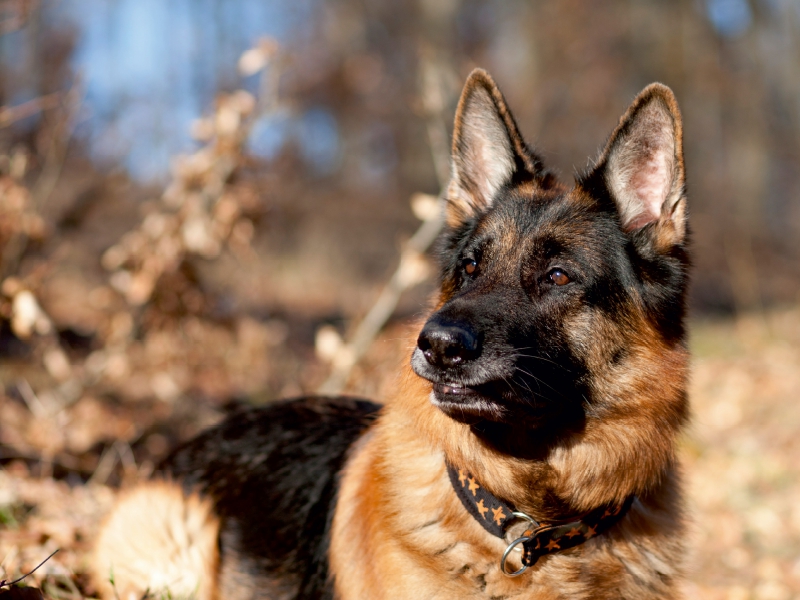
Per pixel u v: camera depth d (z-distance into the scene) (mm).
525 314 3320
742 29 28875
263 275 11891
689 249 3637
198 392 8062
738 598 5238
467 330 3059
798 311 17094
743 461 8180
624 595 3330
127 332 7078
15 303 5773
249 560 3920
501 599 3227
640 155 3641
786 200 29562
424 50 7840
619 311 3441
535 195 3748
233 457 4324
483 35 22719
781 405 10367
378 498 3430
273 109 6742
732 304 19094
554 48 21906
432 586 3215
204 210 6660
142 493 4363
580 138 21484
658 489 3592
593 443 3367
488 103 3967
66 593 3770
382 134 23750
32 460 5969
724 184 26547
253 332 8484
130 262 6902
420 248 6723
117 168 11039
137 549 4148
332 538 3625
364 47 24625
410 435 3516
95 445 6781
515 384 3137
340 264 19922
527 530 3248
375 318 6938
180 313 7105
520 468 3326
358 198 22391
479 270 3621
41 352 7320
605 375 3389
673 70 26406
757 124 27438
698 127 27859
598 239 3510
